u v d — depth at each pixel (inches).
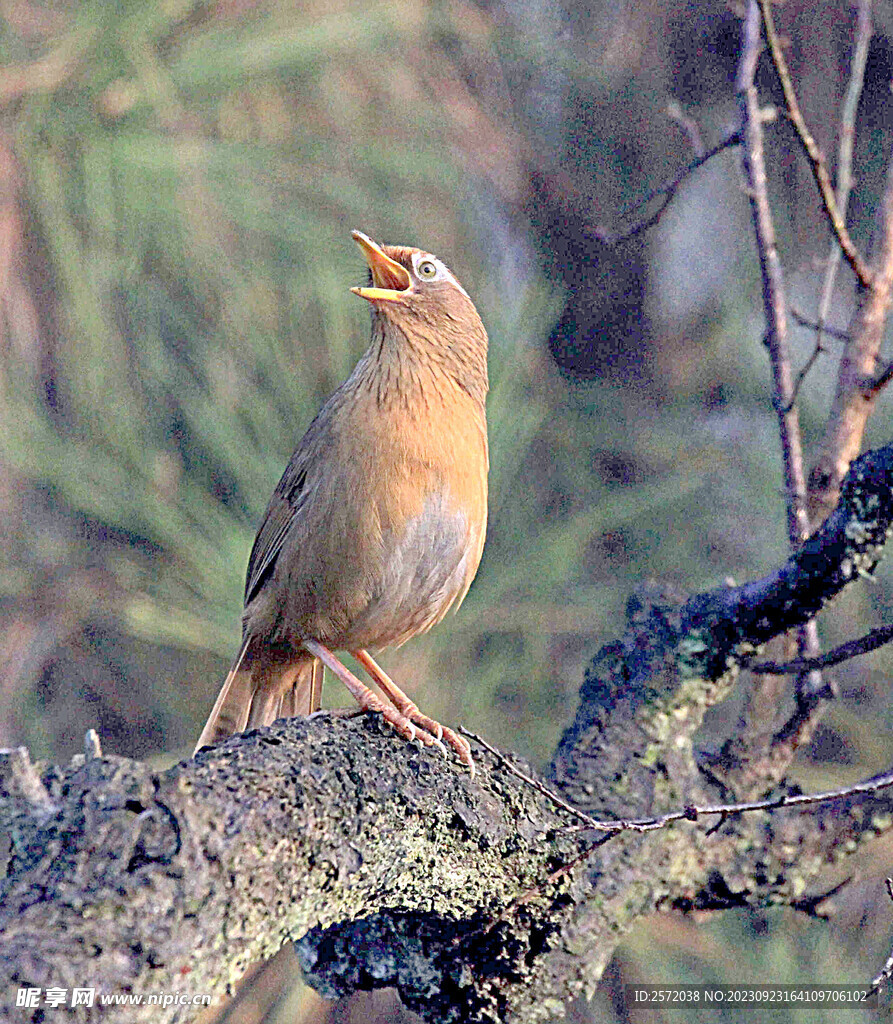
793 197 534.9
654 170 566.3
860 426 279.3
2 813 162.4
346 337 441.4
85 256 406.3
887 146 529.0
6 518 437.4
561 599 425.4
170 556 414.3
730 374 528.7
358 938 243.0
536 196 563.2
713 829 233.6
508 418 419.2
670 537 472.1
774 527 473.7
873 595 429.1
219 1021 392.5
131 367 430.0
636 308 548.4
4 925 151.6
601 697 268.8
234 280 435.8
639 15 562.3
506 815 229.3
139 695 449.7
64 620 432.8
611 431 497.7
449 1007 245.8
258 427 406.3
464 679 400.2
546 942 240.5
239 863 172.9
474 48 539.2
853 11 523.2
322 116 468.4
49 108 400.2
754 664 261.9
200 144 413.7
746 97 295.7
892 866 391.5
